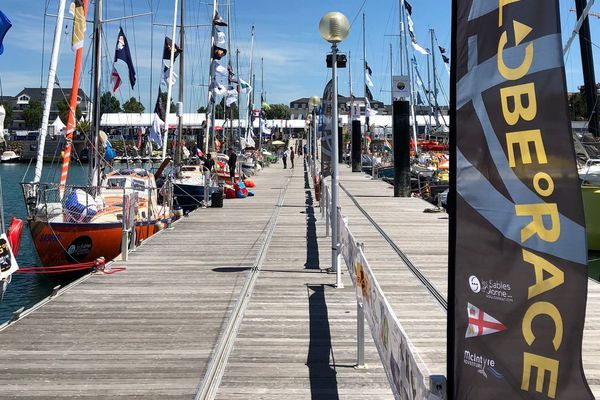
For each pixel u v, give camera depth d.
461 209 2.65
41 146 13.78
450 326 2.68
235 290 9.27
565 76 2.43
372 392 5.31
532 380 2.49
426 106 58.34
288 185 32.97
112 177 18.27
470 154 2.64
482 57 2.62
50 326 7.33
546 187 2.46
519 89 2.53
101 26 16.55
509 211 2.54
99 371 5.82
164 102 26.16
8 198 32.12
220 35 31.16
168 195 19.11
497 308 2.56
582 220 2.39
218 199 21.56
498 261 2.56
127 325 7.39
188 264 11.34
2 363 6.03
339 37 9.76
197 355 6.29
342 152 55.25
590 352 6.30
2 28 7.10
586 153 16.80
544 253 2.47
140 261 11.66
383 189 27.62
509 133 2.55
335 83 10.01
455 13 2.70
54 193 14.51
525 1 2.51
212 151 31.36
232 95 39.72
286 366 5.96
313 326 7.34
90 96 17.41
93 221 13.80
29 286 13.82
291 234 15.18
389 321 3.63
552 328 2.45
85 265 11.91
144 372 5.80
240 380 5.60
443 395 2.60
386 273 10.38
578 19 18.64
